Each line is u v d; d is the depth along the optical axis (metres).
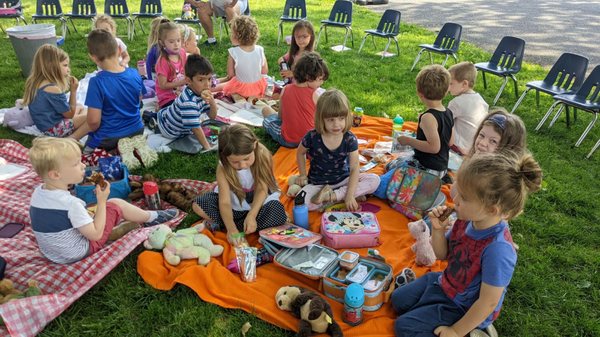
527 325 2.71
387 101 6.17
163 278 2.89
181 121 4.49
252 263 2.93
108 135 4.33
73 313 2.68
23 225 3.36
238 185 3.22
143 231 3.18
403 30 10.71
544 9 14.12
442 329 2.35
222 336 2.54
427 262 3.07
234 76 6.02
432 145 3.67
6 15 8.50
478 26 11.66
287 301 2.64
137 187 3.78
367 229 3.26
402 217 3.65
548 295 2.95
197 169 4.28
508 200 2.08
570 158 4.80
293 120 4.48
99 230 2.90
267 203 3.31
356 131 5.11
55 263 2.93
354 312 2.54
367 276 2.77
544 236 3.53
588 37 10.54
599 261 3.26
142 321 2.64
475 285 2.31
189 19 8.87
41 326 2.55
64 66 4.64
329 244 3.24
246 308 2.68
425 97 3.71
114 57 4.24
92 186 3.44
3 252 3.03
